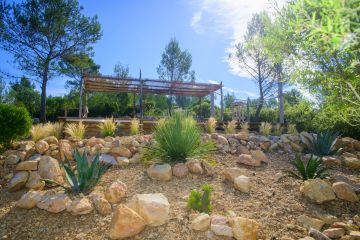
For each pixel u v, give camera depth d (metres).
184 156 4.21
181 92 13.88
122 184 3.18
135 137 5.34
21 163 3.79
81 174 3.29
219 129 9.24
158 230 2.35
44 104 13.47
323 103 3.27
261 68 14.55
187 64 22.47
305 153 5.39
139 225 2.32
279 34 2.94
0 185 3.52
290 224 2.51
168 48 22.53
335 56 2.49
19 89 19.66
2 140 4.35
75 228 2.48
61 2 12.91
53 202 2.78
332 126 6.60
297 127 9.40
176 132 4.23
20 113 4.62
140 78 10.62
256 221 2.53
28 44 13.14
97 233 2.39
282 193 3.24
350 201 3.00
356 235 2.25
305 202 2.99
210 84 11.88
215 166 4.23
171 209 2.71
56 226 2.53
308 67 2.81
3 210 2.89
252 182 3.59
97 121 7.81
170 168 3.75
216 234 2.26
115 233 2.26
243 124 9.12
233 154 4.98
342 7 1.10
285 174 3.92
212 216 2.48
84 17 13.59
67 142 4.73
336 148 5.34
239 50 14.45
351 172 4.30
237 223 2.26
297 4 1.43
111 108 17.84
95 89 12.88
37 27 12.69
